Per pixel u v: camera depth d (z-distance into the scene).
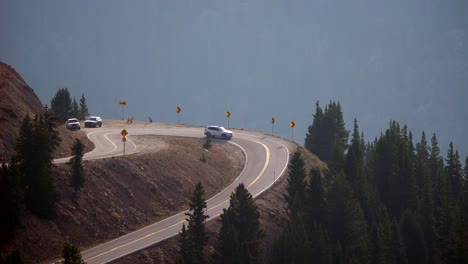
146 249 56.72
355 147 89.50
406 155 89.19
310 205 71.19
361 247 68.56
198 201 58.09
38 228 54.38
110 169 68.31
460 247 74.75
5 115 70.50
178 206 69.75
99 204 62.09
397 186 87.50
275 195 76.88
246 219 61.09
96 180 64.81
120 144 86.19
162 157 77.62
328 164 87.19
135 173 70.00
